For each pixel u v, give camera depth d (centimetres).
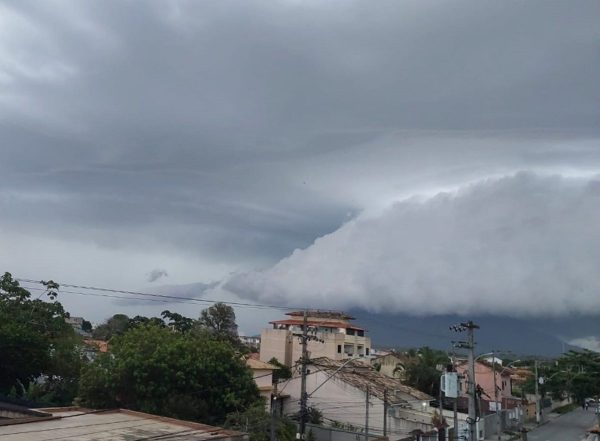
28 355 3934
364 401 4934
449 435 4803
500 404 6925
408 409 5216
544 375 8800
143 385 3581
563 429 6794
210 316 7931
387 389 5106
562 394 9344
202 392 3694
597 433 5525
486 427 5853
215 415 3719
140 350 3722
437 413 5200
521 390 9050
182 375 3609
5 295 4278
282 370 6494
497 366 9044
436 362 7469
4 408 2586
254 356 7912
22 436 2059
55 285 4412
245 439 2511
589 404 9869
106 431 2262
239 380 3825
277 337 8019
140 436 2200
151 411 3528
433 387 7031
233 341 7631
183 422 2580
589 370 8538
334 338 7919
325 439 4378
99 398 3684
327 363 5391
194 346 3806
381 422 4875
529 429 6675
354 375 5381
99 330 9162
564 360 8956
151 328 4047
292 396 5266
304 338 3625
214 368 3759
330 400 5047
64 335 4356
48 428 2255
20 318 4119
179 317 7550
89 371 3738
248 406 3772
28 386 4178
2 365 3922
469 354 3738
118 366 3628
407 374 7194
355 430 4700
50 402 4069
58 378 4347
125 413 2747
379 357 8525
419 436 4362
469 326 3759
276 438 3625
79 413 2683
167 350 3666
